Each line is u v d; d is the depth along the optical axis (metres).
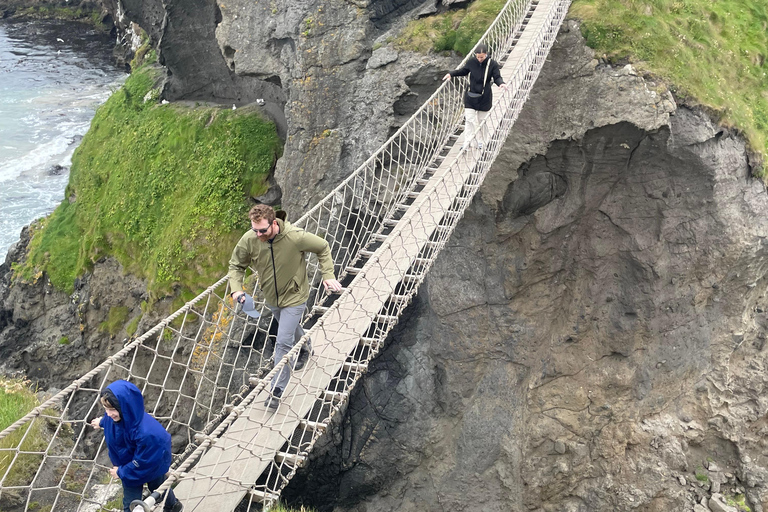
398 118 12.90
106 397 3.57
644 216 12.09
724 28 14.56
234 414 4.52
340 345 6.10
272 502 4.73
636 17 12.09
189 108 17.02
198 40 16.70
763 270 12.90
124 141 17.77
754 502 12.41
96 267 16.19
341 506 12.98
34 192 24.31
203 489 4.53
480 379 13.20
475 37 12.23
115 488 6.20
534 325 13.15
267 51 14.20
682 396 12.99
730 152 11.76
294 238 4.91
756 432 13.02
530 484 12.80
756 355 13.30
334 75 13.23
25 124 29.02
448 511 12.79
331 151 13.05
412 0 13.56
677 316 12.66
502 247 12.97
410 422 12.78
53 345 16.36
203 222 14.39
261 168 14.79
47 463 6.25
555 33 11.22
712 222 12.02
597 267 12.66
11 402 6.86
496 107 9.06
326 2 13.42
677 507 12.44
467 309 13.05
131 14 20.36
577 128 11.53
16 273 18.02
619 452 12.72
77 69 36.06
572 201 12.30
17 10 44.56
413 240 7.78
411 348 12.88
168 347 13.50
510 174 12.21
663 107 10.92
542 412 13.04
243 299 4.88
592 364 13.00
